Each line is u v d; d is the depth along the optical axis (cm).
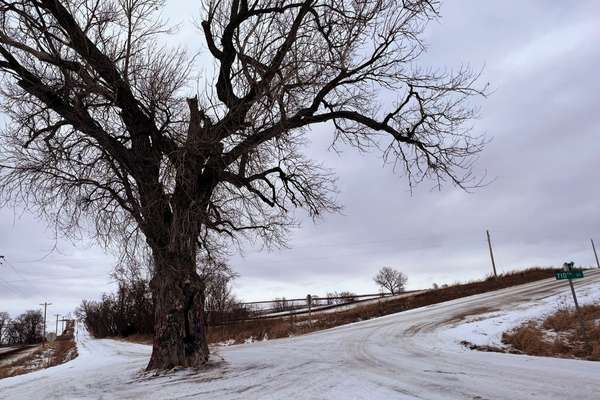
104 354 3067
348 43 1150
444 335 1788
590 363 1074
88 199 1350
